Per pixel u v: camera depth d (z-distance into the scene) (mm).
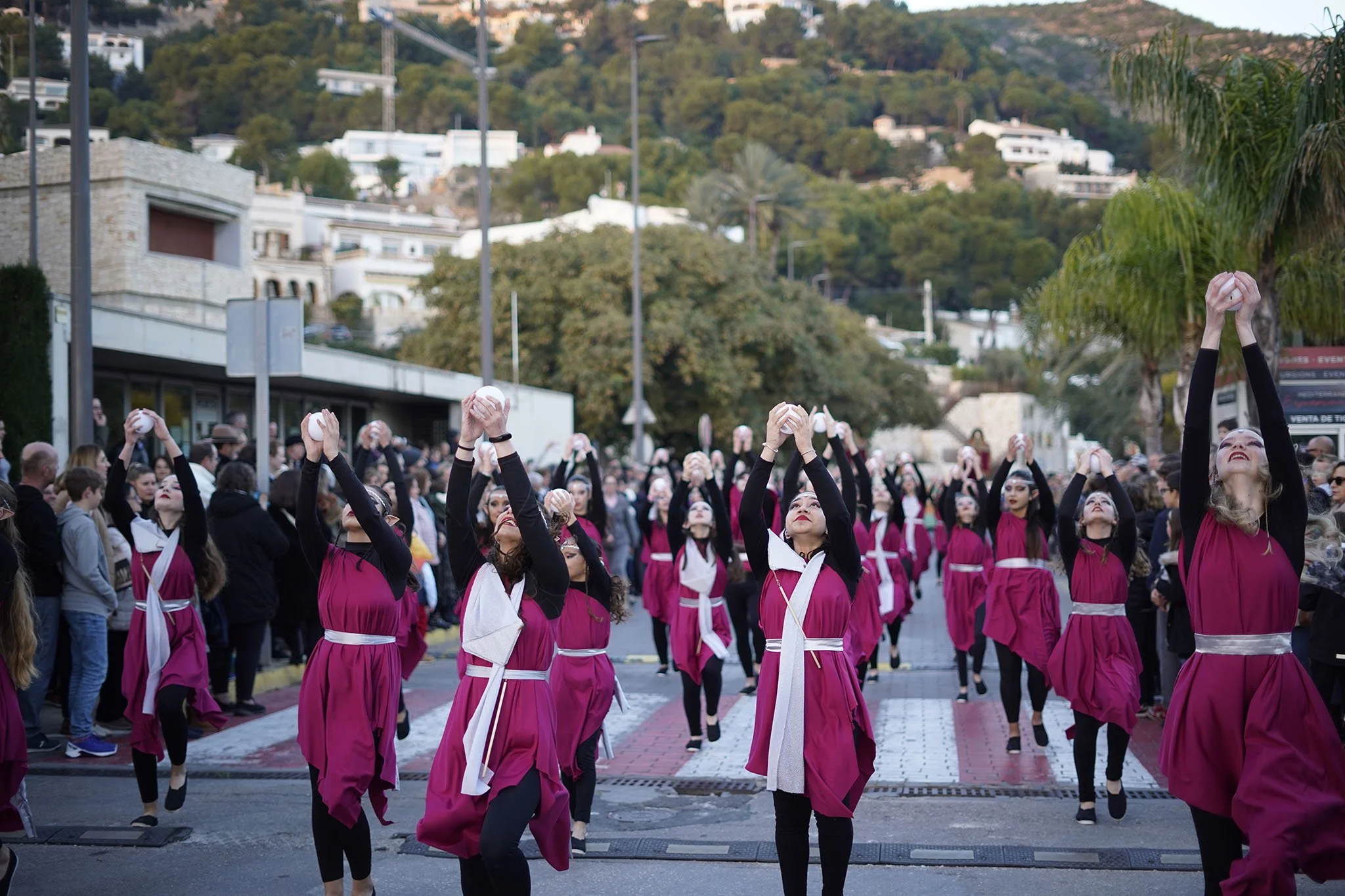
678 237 42062
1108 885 6504
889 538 14328
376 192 152750
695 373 40375
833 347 46406
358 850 6031
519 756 5242
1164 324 16828
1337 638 8195
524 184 139625
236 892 6520
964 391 83375
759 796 8578
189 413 21828
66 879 6723
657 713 11586
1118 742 7758
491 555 5508
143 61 173625
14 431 14953
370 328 72375
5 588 6348
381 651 6184
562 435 33875
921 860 6965
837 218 129250
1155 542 11086
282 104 175375
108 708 10727
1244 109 14156
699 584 9953
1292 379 15297
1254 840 4996
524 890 5004
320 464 6238
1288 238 14219
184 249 33469
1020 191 146125
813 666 5727
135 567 7707
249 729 10711
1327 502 8945
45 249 31172
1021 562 9766
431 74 191125
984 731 10703
